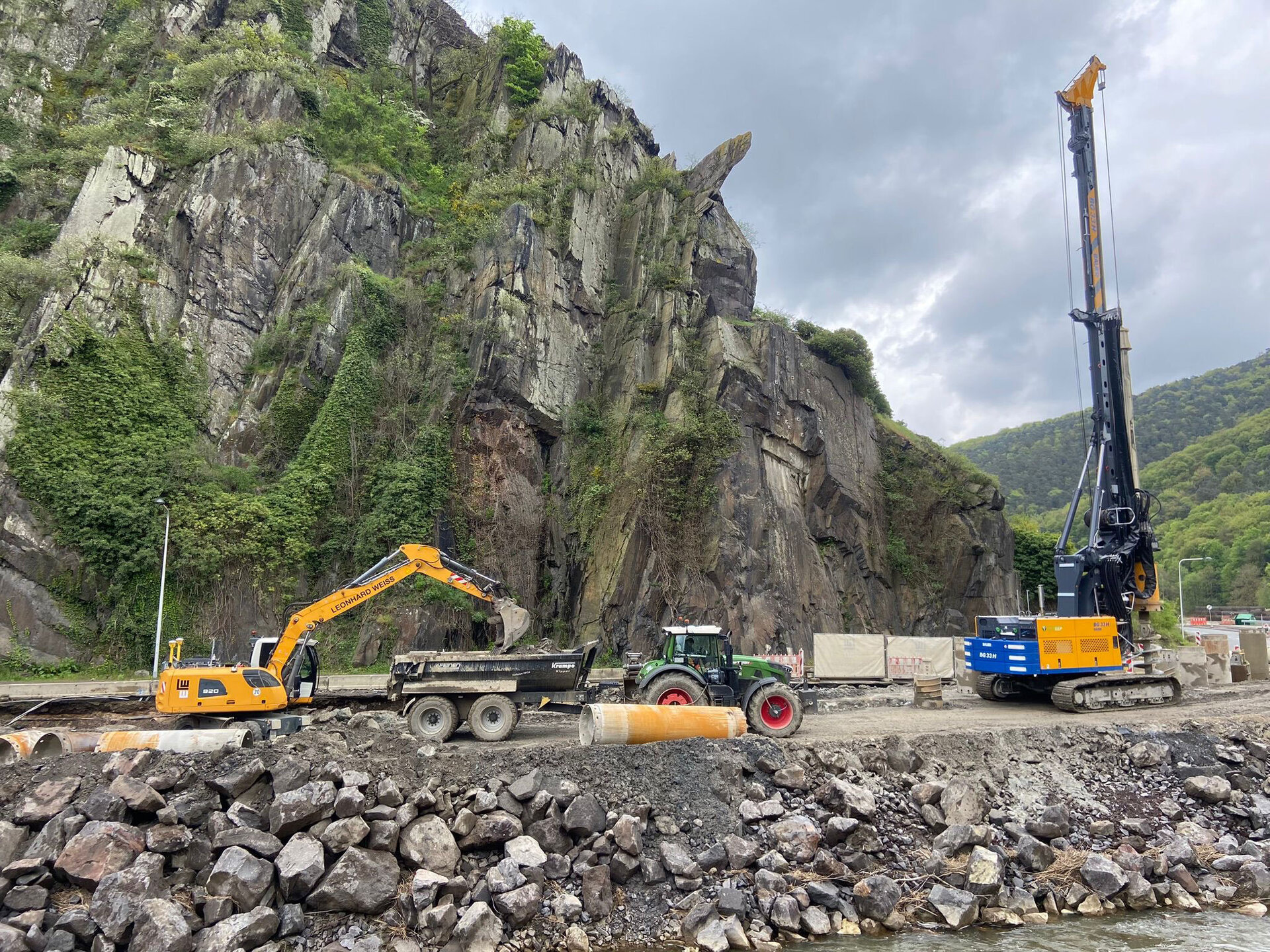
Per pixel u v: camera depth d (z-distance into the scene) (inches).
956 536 1660.9
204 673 682.8
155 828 464.4
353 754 533.6
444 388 1448.1
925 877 505.7
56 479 1179.3
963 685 1122.7
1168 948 446.9
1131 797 612.4
